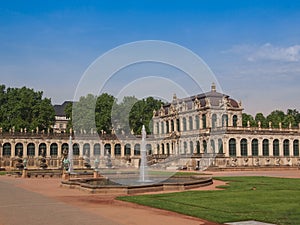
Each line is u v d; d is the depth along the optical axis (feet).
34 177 208.44
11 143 383.65
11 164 349.82
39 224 63.77
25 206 85.97
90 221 66.90
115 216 72.49
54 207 84.33
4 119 447.42
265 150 389.39
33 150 391.04
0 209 81.05
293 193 113.80
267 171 298.97
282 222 66.54
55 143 398.21
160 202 91.50
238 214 74.64
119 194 111.34
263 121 538.47
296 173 257.55
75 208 82.74
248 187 135.44
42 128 449.48
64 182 138.82
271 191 120.16
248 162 371.56
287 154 399.24
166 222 66.69
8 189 131.03
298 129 406.41
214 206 85.30
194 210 79.25
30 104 450.30
